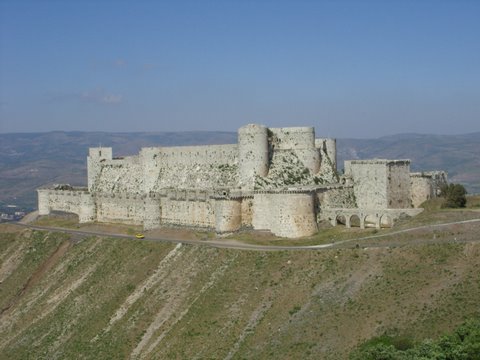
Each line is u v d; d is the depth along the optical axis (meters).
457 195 167.88
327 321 116.19
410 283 118.31
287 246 154.12
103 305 157.50
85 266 181.75
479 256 119.94
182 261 159.38
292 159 188.25
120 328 144.38
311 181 185.38
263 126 184.25
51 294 175.25
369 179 180.88
